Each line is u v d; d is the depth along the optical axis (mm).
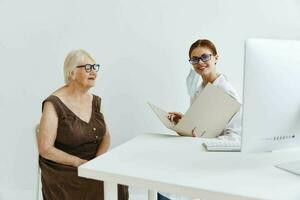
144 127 2914
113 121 2908
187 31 2781
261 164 1320
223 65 2832
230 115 1701
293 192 1070
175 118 1967
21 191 2932
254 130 1268
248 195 1051
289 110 1271
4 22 2766
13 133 2891
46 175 2100
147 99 2879
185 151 1486
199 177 1198
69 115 2162
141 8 2758
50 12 2758
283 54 1234
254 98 1235
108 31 2787
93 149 2287
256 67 1215
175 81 2848
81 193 2049
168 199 2262
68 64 2264
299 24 2756
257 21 2762
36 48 2801
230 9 2752
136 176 1213
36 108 2875
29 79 2840
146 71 2838
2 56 2812
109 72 2840
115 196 1364
